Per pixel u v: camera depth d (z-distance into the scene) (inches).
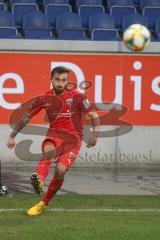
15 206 1064.8
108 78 1512.1
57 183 987.9
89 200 1134.4
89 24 1807.3
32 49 1486.2
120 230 903.1
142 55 1514.5
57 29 1797.5
